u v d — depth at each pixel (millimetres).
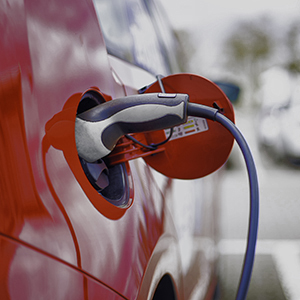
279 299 2781
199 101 1137
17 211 704
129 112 954
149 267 1097
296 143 6633
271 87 7371
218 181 2811
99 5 1613
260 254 3430
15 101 743
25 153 739
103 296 853
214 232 2430
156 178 1429
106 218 932
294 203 4812
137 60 1682
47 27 867
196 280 1812
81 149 933
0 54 738
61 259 763
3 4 771
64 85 876
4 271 667
